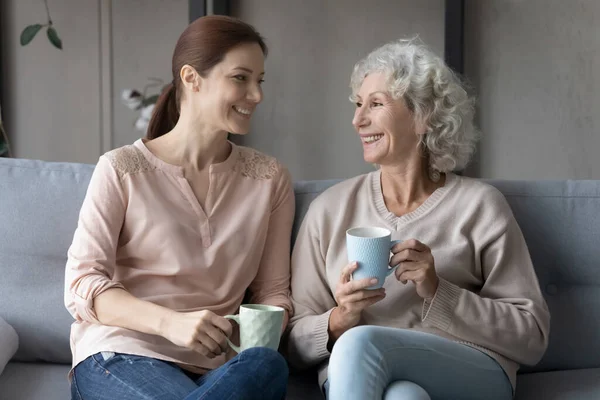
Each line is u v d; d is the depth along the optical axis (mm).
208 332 1549
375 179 1962
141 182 1811
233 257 1845
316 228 1922
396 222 1871
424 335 1644
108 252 1755
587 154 3197
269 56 3205
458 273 1830
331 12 3180
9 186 2012
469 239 1851
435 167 1904
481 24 3166
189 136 1858
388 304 1818
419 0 3143
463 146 1926
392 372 1563
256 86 1832
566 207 2008
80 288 1690
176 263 1776
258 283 1927
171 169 1843
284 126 3236
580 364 1972
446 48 3000
